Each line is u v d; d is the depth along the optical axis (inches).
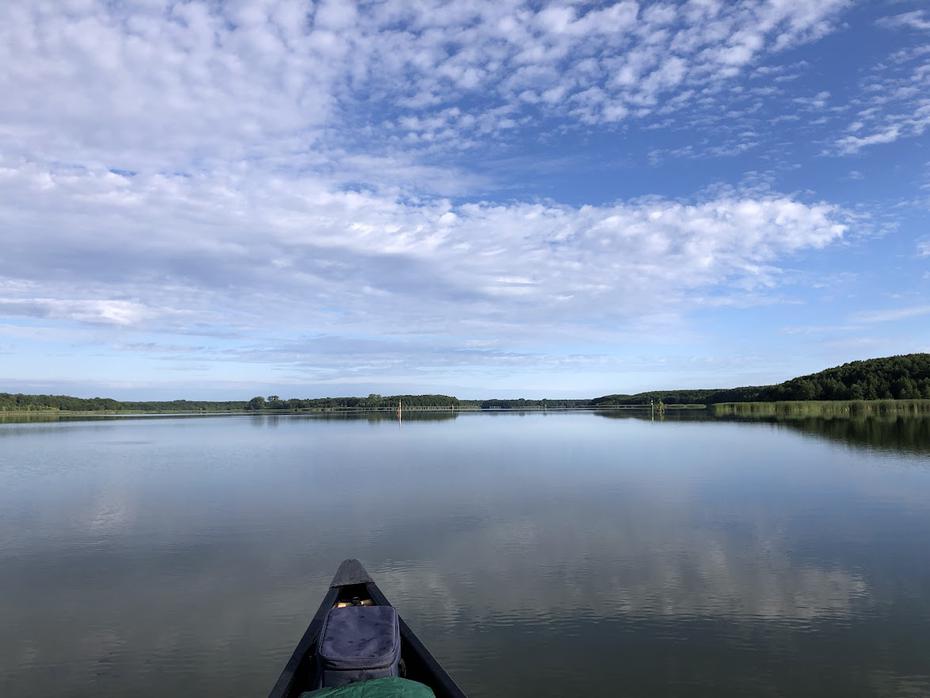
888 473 1094.4
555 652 374.9
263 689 342.6
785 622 419.2
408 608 450.0
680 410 5487.2
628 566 549.0
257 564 574.9
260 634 415.5
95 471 1280.8
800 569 536.4
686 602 458.3
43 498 943.7
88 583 523.8
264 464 1391.5
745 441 1784.0
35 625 433.4
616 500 866.8
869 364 4409.5
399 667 310.7
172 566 571.2
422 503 863.7
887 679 339.6
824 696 323.0
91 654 386.6
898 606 447.5
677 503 838.5
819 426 2385.6
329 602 414.6
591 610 443.2
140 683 349.4
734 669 351.6
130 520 776.3
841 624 414.9
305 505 863.1
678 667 354.6
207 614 451.8
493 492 948.0
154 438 2375.7
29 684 348.5
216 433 2760.8
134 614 452.8
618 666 356.5
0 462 1460.4
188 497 941.8
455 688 279.9
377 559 581.0
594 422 3476.9
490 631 406.9
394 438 2246.6
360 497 921.5
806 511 776.9
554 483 1033.5
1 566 573.9
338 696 247.6
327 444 1973.4
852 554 581.3
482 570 541.3
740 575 521.0
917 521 714.2
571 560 570.3
